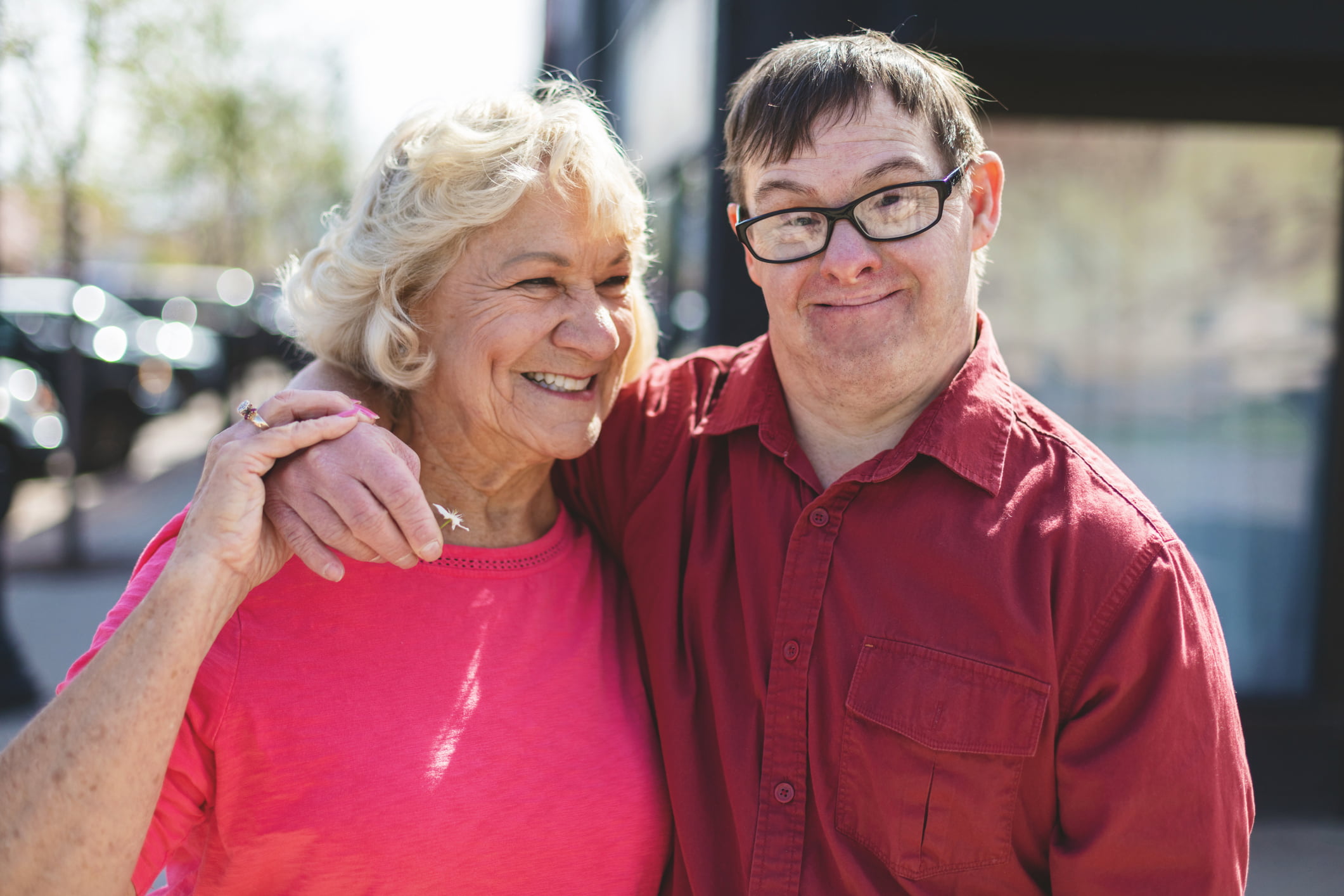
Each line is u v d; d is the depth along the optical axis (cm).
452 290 147
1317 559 371
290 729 132
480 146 140
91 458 909
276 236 1580
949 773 130
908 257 134
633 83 619
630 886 146
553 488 176
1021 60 337
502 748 141
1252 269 363
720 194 336
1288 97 345
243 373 1382
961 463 136
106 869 112
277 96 992
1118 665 126
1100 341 369
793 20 323
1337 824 361
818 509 141
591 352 146
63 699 114
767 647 143
